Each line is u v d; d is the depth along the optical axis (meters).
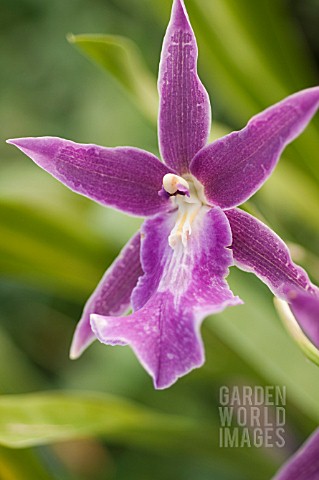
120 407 0.49
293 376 0.52
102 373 0.62
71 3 0.77
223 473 0.64
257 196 0.59
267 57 0.56
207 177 0.44
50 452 0.59
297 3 0.75
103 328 0.42
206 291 0.43
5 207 0.52
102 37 0.51
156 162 0.44
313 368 0.52
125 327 0.43
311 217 0.56
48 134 0.74
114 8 0.77
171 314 0.43
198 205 0.44
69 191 0.58
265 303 0.54
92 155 0.44
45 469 0.50
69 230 0.53
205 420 0.62
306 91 0.42
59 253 0.54
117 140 0.69
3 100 0.76
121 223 0.54
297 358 0.52
